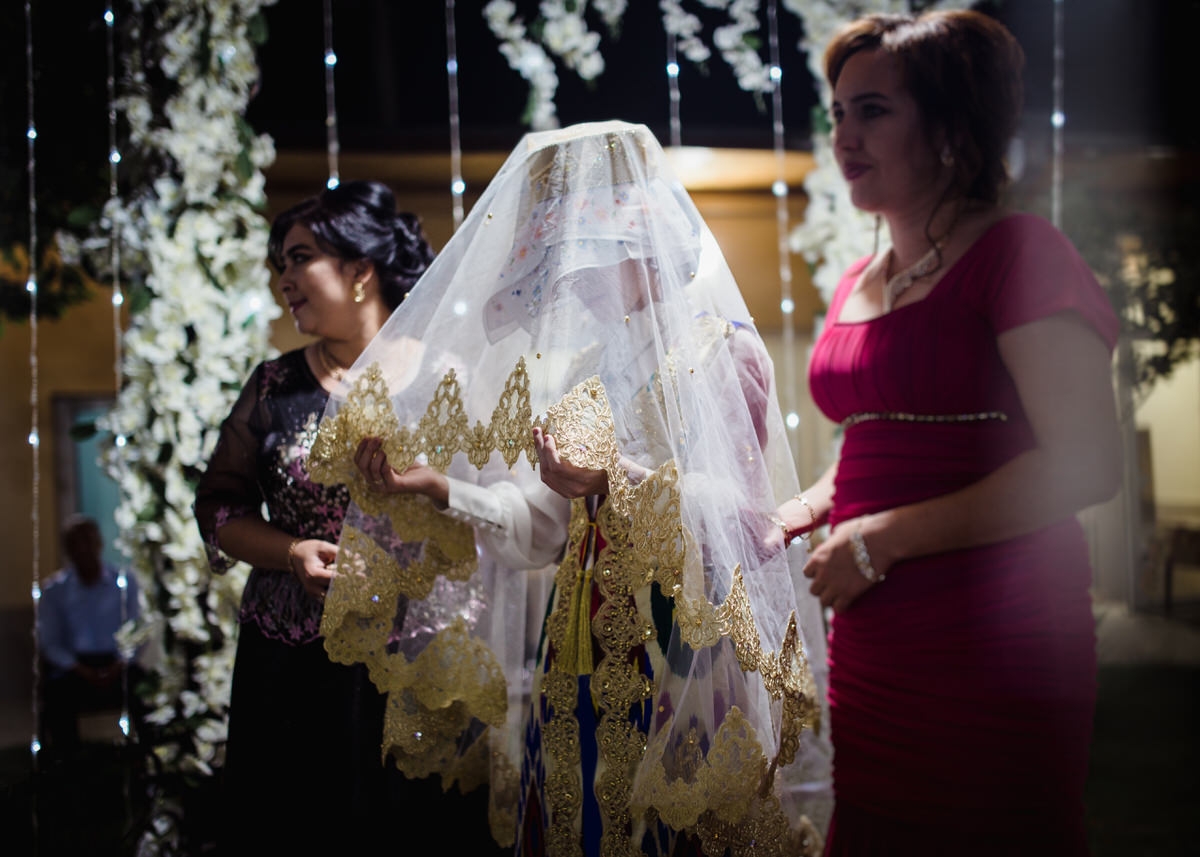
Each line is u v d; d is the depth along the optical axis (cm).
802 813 222
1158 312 371
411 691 187
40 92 277
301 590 192
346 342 202
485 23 362
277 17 349
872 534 174
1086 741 171
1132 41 344
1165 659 381
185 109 267
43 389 577
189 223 265
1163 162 359
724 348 159
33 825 244
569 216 157
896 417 180
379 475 173
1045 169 350
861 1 321
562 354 152
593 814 158
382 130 360
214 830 246
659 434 153
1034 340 163
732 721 156
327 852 187
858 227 315
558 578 171
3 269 344
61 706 373
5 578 564
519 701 196
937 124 182
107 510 584
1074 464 159
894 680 176
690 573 150
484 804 198
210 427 264
